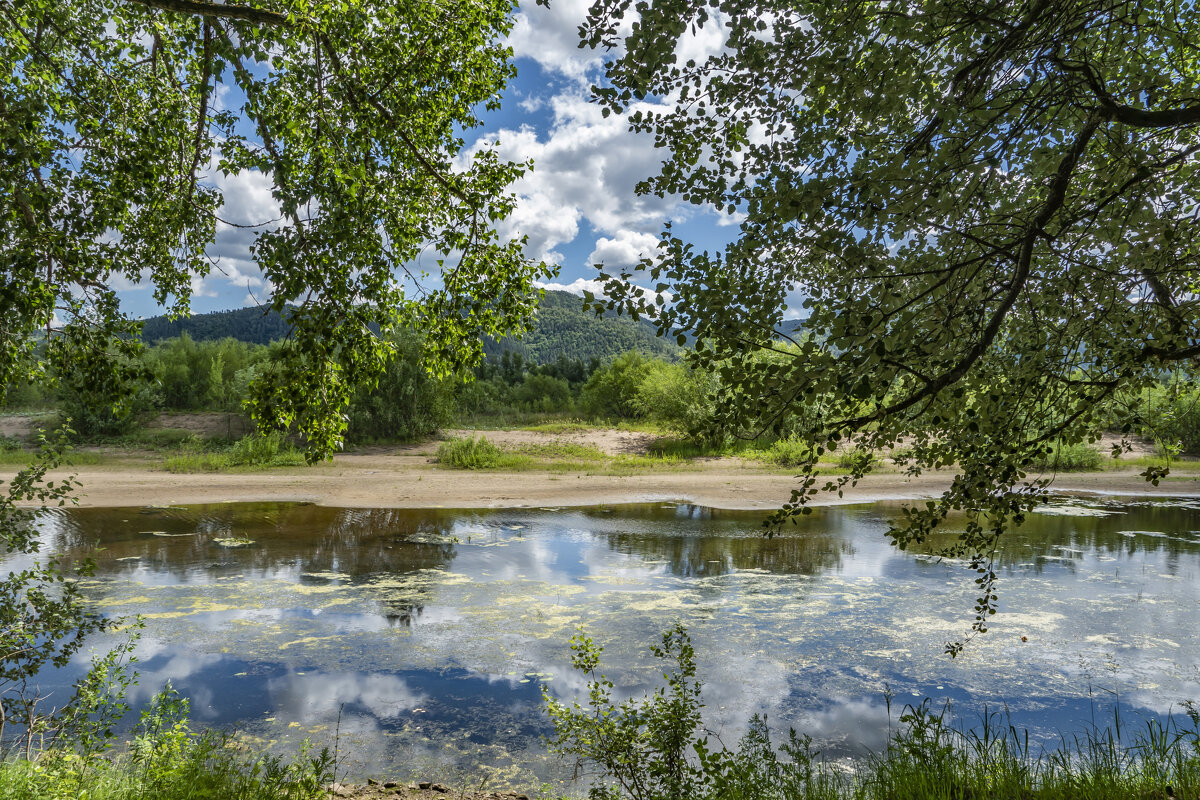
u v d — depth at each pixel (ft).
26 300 15.35
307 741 16.30
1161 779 12.09
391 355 19.03
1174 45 9.78
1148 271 9.90
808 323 8.89
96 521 45.06
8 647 14.42
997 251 8.92
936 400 9.87
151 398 95.40
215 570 34.09
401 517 49.67
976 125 8.79
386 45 19.21
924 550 40.40
